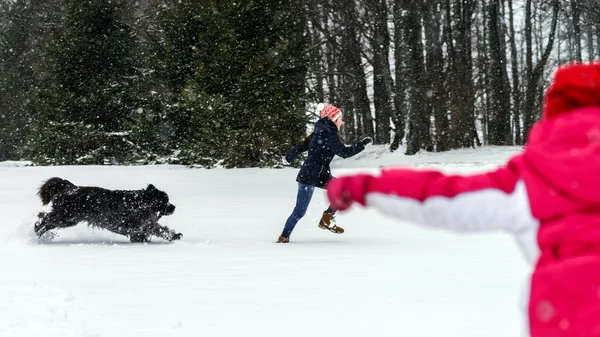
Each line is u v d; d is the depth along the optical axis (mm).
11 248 9758
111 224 10383
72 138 35531
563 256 1993
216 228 12266
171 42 35031
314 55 41688
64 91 36031
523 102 52188
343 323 4941
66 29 39188
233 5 32438
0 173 26797
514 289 6184
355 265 7730
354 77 46281
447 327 4801
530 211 2016
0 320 4984
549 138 2080
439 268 7469
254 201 17344
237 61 32219
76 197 10461
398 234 11227
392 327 4812
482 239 10336
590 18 45469
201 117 31656
